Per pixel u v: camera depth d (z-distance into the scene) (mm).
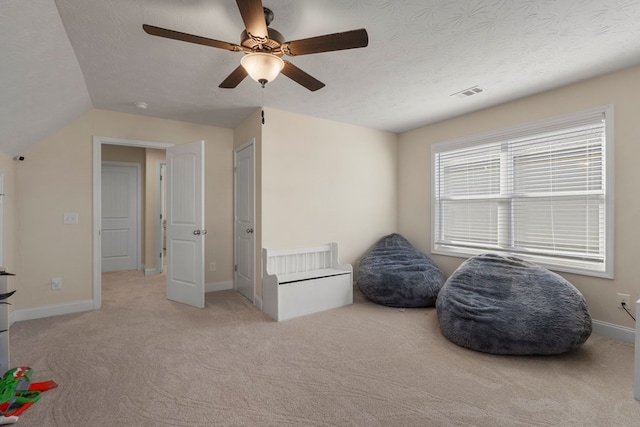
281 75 2656
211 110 3547
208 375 2051
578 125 2820
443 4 1742
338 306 3520
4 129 2516
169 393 1850
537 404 1747
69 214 3311
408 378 2020
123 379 1998
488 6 1763
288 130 3604
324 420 1619
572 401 1772
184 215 3654
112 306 3523
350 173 4137
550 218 3061
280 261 3516
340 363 2217
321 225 3871
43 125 2912
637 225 2512
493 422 1602
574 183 2891
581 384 1943
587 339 2475
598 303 2713
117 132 3568
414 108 3514
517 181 3309
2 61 1820
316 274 3504
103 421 1604
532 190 3191
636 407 1716
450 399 1797
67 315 3215
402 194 4574
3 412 1635
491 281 2801
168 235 3803
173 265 3760
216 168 4234
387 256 3957
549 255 3059
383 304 3547
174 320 3076
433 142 4129
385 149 4488
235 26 1924
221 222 4281
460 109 3547
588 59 2396
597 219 2758
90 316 3186
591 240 2795
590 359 2264
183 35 1588
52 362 2215
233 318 3141
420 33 2037
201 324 2971
